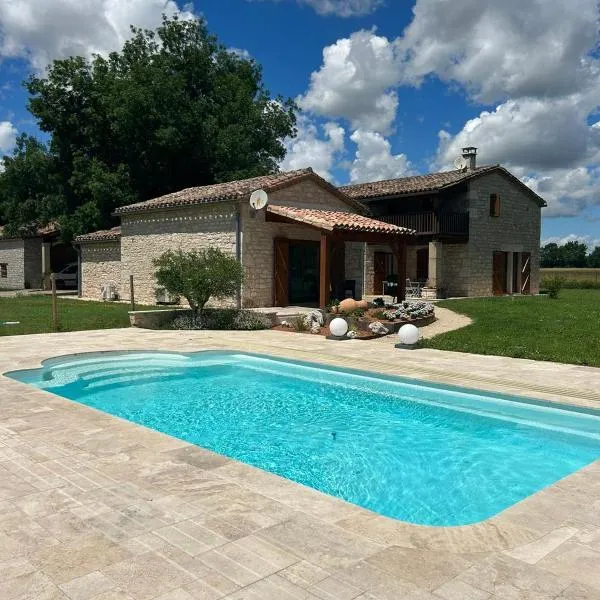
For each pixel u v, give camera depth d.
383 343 12.07
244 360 10.82
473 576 2.86
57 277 34.56
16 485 4.04
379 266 27.16
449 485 5.17
